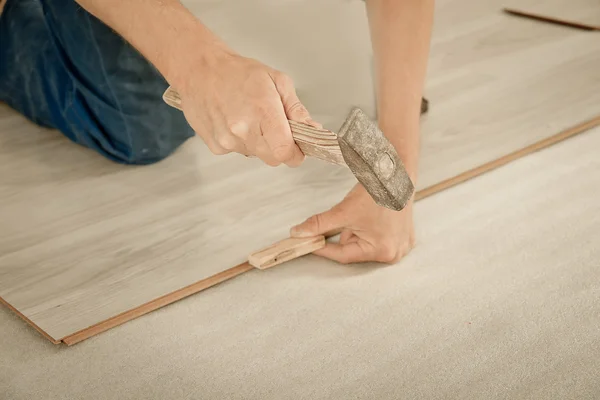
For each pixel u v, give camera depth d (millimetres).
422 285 1414
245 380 1229
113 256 1561
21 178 1854
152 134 1822
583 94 2027
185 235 1607
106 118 1794
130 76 1724
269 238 1571
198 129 1253
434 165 1780
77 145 1981
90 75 1746
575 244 1486
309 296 1411
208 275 1476
